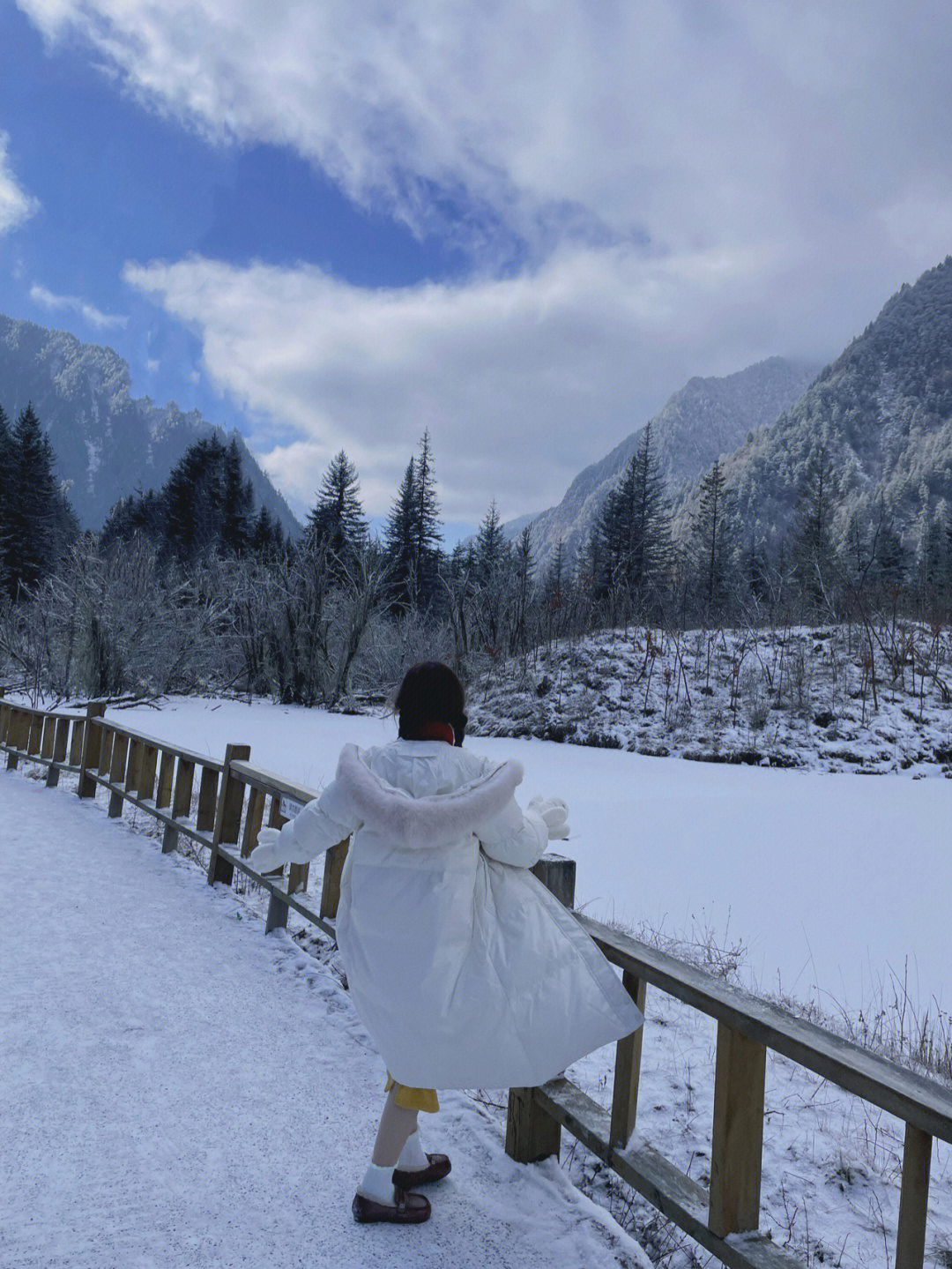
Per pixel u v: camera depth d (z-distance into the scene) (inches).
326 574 1005.2
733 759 587.8
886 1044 177.5
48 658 920.3
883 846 352.8
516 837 87.4
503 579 1000.2
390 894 85.8
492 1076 83.7
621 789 468.4
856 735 596.1
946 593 851.4
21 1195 90.7
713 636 792.3
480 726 730.8
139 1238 85.1
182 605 1037.8
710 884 301.3
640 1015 87.0
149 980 160.6
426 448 2593.5
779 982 215.0
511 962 85.3
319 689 973.2
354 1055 133.9
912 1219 62.1
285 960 176.7
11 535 2081.7
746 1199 79.2
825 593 837.2
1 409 2689.5
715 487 2928.2
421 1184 99.7
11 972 158.9
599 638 834.8
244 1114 112.7
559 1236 91.2
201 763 260.8
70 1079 118.6
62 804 373.7
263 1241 86.5
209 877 239.5
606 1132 96.0
